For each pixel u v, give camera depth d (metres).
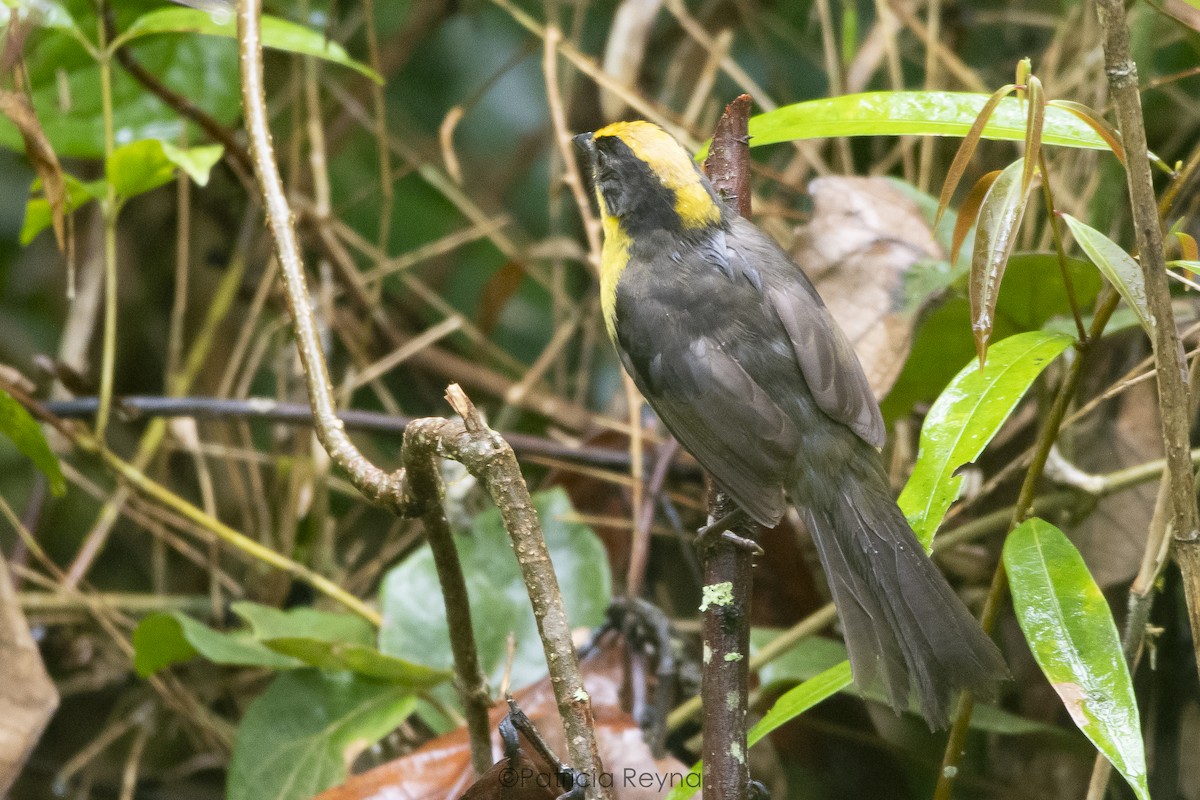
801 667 7.44
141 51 9.02
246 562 9.56
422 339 10.16
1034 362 5.06
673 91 10.98
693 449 6.11
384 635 7.41
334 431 5.20
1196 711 7.80
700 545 5.55
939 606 5.32
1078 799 7.94
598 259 8.69
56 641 9.32
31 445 6.63
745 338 6.22
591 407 11.27
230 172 10.41
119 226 10.99
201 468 9.42
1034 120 4.30
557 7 11.66
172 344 9.64
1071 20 9.26
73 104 8.69
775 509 5.73
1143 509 7.68
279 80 11.29
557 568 7.74
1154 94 9.36
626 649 7.19
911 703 7.59
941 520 4.93
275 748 6.92
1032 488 5.16
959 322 7.18
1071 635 4.67
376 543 10.24
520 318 11.94
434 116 12.38
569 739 4.26
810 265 7.15
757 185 10.74
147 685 9.28
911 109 5.57
